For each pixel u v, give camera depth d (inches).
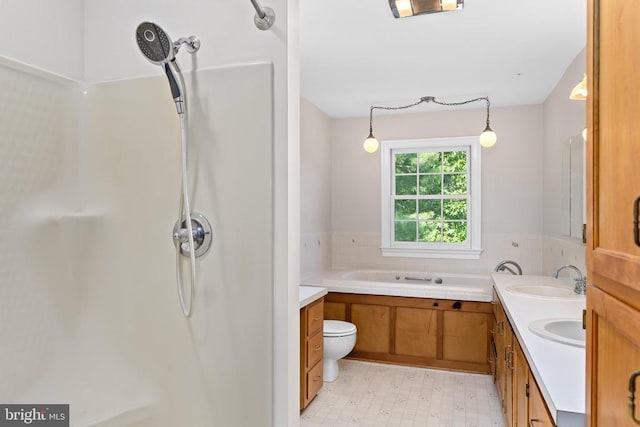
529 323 70.8
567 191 123.2
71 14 63.3
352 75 130.8
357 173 186.7
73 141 63.1
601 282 35.0
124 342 61.1
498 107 168.2
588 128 37.9
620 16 30.5
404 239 183.3
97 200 62.6
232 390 56.2
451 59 117.5
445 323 140.2
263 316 54.9
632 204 28.5
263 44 54.8
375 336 147.6
